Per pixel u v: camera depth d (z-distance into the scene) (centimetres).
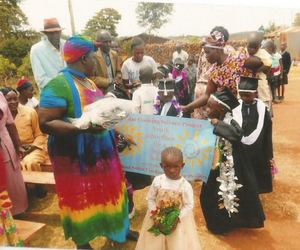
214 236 291
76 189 221
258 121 308
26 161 371
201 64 421
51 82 205
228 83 335
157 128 289
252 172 285
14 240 230
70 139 217
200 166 282
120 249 272
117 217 238
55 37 358
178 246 221
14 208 316
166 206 216
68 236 239
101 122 195
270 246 277
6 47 380
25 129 380
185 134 284
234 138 261
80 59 214
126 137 294
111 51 442
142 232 236
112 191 232
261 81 378
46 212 344
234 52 337
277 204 348
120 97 327
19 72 417
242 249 272
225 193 273
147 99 329
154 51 777
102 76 388
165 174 230
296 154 493
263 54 362
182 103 656
